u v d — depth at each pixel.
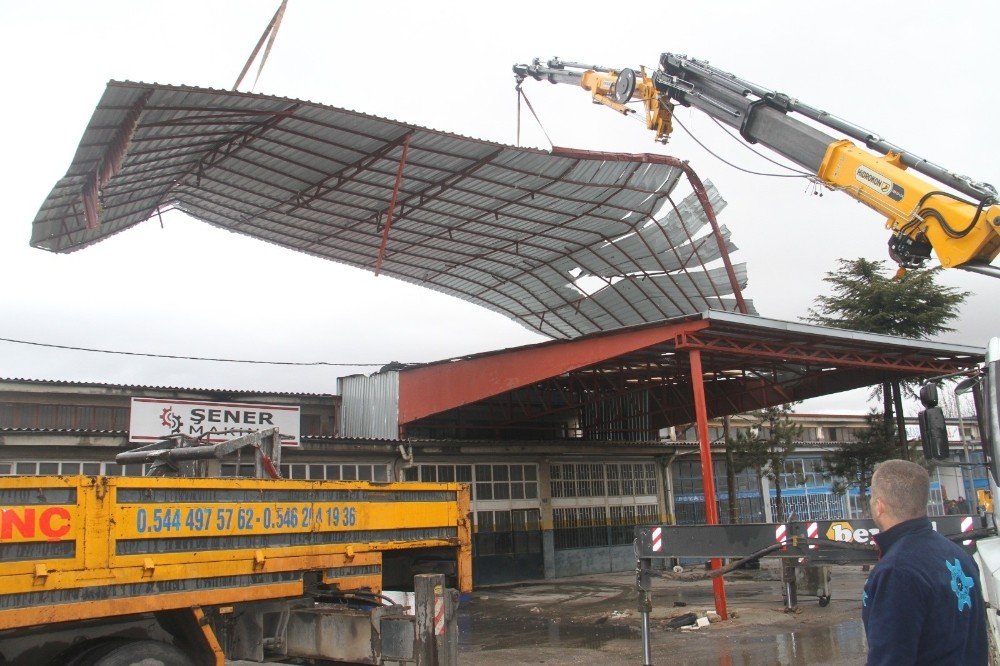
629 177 18.56
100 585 5.59
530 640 13.69
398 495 7.68
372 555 7.32
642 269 23.20
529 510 23.83
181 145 14.65
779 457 28.41
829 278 29.89
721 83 12.80
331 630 6.87
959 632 3.22
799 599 17.39
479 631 14.84
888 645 3.16
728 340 17.20
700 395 15.91
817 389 23.89
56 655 5.86
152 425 16.34
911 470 3.45
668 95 13.90
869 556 8.89
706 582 21.86
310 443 18.73
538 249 22.81
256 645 6.83
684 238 21.45
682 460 30.78
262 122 14.45
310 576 7.02
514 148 16.00
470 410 24.41
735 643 12.64
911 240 10.34
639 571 10.13
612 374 23.23
